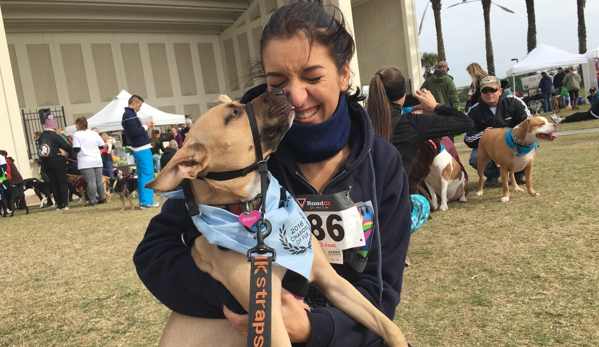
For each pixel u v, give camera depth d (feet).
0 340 11.19
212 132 5.80
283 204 5.76
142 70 80.07
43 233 25.62
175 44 83.30
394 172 6.24
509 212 17.84
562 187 20.72
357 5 83.82
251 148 5.85
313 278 5.79
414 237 16.25
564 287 10.40
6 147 48.88
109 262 17.56
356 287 5.88
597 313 9.03
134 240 21.03
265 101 5.89
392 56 80.53
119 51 77.71
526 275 11.42
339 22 5.84
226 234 5.33
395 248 6.26
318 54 5.54
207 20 81.92
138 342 10.41
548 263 11.94
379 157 6.15
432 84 29.71
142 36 79.87
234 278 5.22
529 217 16.63
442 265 13.05
